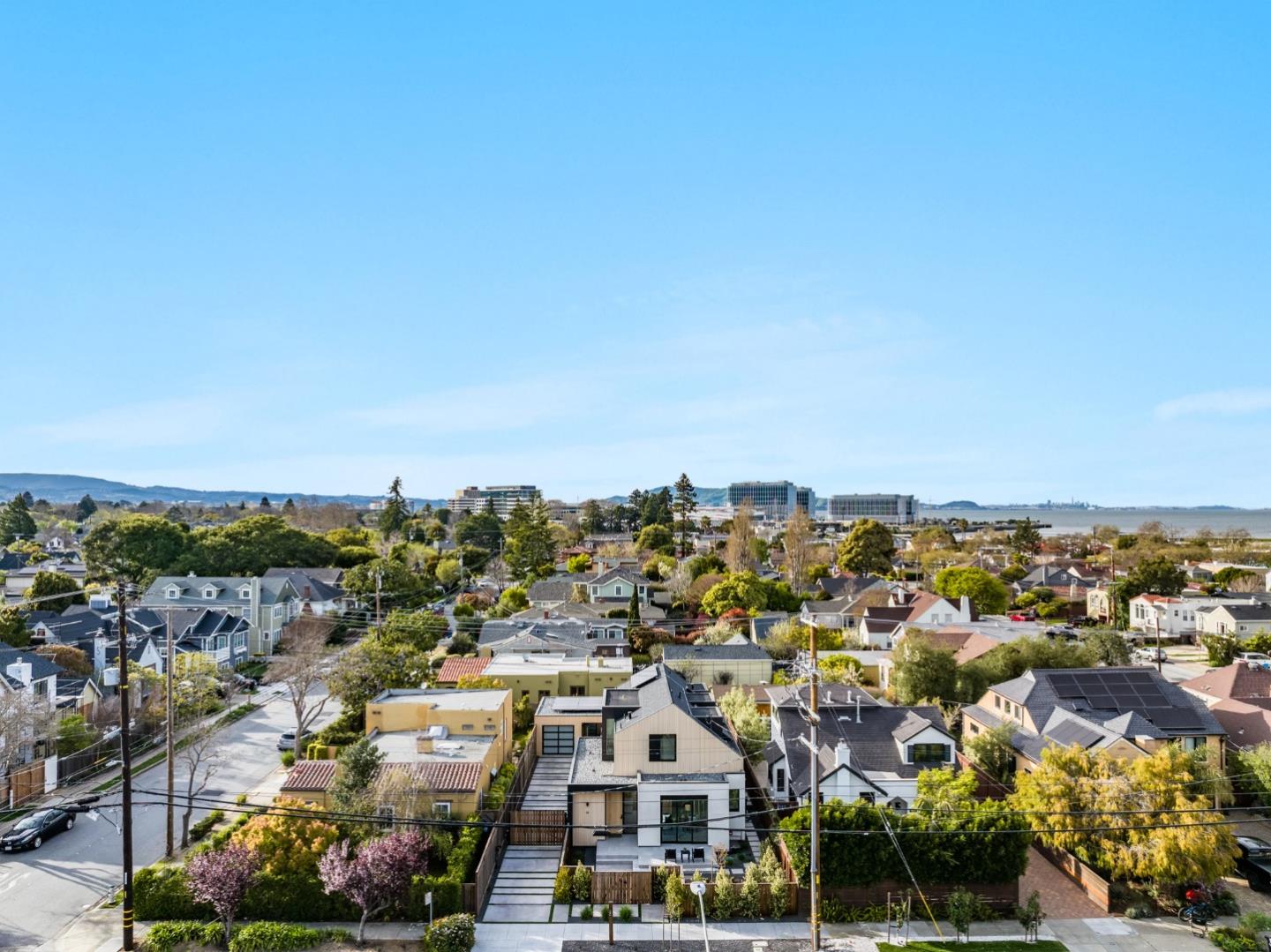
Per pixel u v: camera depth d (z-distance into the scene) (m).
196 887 29.20
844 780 37.12
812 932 27.17
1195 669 75.75
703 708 45.97
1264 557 149.12
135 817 41.25
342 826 34.38
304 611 89.88
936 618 81.31
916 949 29.14
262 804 42.03
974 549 166.25
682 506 177.88
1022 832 31.88
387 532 170.25
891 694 60.97
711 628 81.12
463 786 37.16
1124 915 31.75
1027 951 28.97
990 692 51.94
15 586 101.69
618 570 110.50
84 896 32.84
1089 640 66.69
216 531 112.69
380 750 42.38
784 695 51.56
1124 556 152.38
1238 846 34.38
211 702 50.94
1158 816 32.22
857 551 129.38
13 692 45.28
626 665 63.31
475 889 31.47
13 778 42.75
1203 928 30.39
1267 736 44.97
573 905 32.59
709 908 31.59
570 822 38.06
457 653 77.75
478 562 136.12
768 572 130.50
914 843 31.72
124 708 29.09
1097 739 40.78
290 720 59.09
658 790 36.84
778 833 34.81
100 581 97.81
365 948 28.81
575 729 51.06
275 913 30.83
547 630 76.50
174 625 75.25
